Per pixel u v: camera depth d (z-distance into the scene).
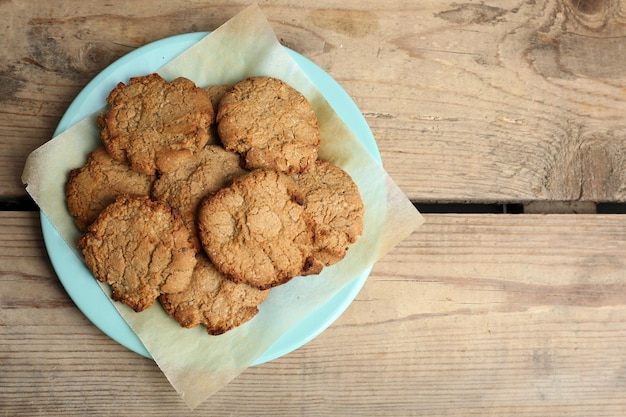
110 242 0.54
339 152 0.59
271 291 0.57
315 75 0.59
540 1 0.66
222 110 0.56
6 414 0.59
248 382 0.61
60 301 0.59
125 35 0.62
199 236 0.55
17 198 0.60
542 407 0.63
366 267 0.58
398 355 0.62
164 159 0.55
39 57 0.61
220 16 0.63
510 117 0.65
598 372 0.64
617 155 0.66
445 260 0.63
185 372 0.56
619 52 0.66
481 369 0.63
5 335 0.59
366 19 0.64
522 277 0.63
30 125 0.60
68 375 0.59
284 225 0.55
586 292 0.64
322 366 0.61
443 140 0.64
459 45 0.65
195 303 0.55
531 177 0.65
